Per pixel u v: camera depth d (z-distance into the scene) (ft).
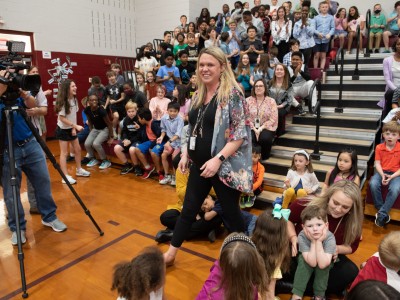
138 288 3.95
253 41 18.78
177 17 26.78
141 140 14.83
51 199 9.11
